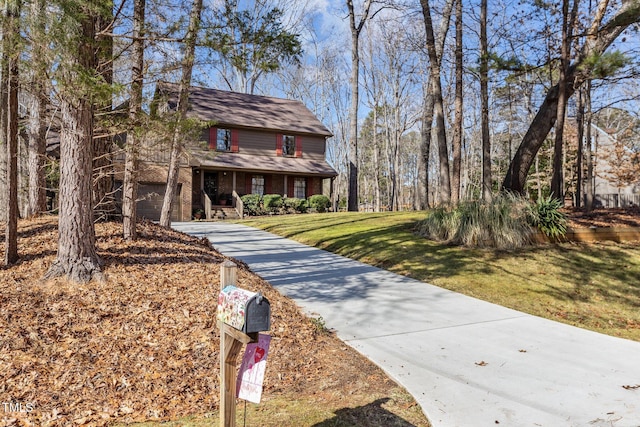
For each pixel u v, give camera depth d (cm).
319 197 2308
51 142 1447
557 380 391
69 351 375
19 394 316
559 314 657
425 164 1858
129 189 682
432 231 1069
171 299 499
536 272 825
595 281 791
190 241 805
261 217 1938
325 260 945
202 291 538
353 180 2242
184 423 296
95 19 498
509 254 912
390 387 368
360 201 4962
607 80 1193
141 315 452
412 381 379
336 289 720
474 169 3931
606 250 931
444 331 533
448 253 927
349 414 315
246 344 226
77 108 488
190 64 627
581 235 982
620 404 343
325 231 1277
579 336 532
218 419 303
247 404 330
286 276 795
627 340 524
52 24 402
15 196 545
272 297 612
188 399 333
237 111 2320
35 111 819
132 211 684
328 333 509
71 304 450
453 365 422
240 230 1436
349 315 585
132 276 541
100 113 579
